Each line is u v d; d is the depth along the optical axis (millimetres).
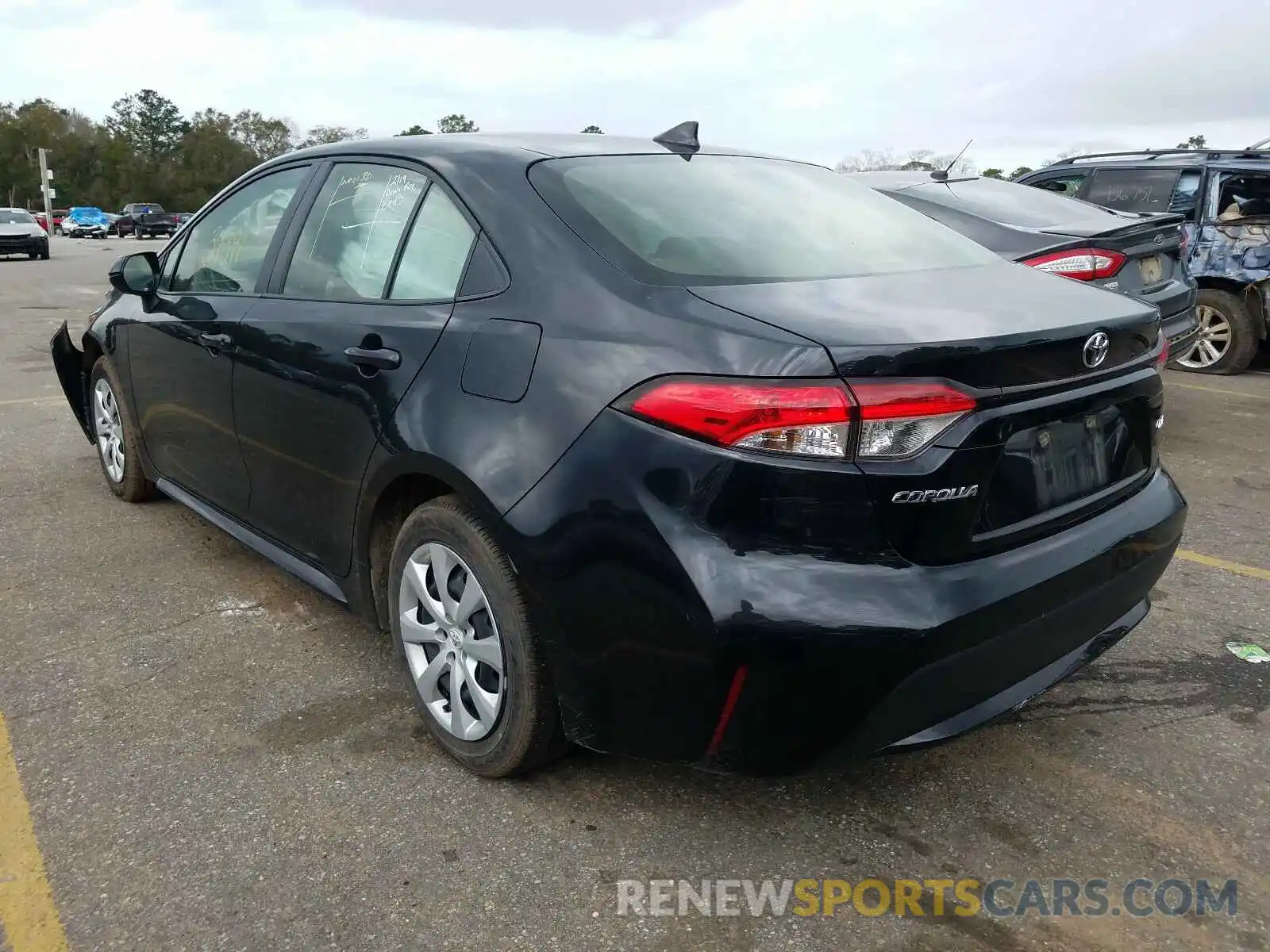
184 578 3902
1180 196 8477
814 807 2537
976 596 2070
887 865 2332
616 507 2117
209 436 3611
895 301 2258
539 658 2383
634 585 2107
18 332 10812
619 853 2354
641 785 2609
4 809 2475
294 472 3105
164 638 3400
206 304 3572
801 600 1971
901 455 1978
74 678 3123
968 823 2482
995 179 6922
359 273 2947
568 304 2326
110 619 3539
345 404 2783
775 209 2824
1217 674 3256
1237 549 4414
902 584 2010
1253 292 8219
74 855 2314
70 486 5027
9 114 96562
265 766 2668
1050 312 2324
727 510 2010
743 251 2500
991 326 2131
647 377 2113
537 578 2256
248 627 3496
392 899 2191
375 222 2951
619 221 2494
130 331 4141
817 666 1980
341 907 2164
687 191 2773
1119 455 2566
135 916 2129
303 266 3180
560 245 2434
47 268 22359
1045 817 2510
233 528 3658
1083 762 2752
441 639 2648
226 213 3736
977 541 2127
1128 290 5781
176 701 3000
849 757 2111
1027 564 2199
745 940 2096
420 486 2719
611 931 2113
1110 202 8914
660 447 2072
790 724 2047
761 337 2029
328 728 2855
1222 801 2580
